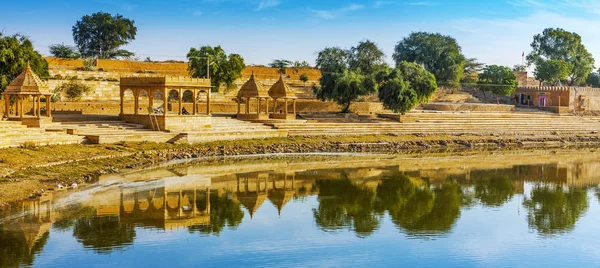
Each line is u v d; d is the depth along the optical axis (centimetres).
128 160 4450
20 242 2414
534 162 5344
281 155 5366
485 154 5931
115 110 6341
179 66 8956
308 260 2327
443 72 9812
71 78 6938
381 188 3856
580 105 9619
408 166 4875
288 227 2806
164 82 5381
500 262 2364
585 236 2761
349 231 2758
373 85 7375
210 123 5756
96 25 9938
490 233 2781
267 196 3494
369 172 4500
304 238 2625
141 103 6750
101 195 3297
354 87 7256
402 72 7506
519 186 4053
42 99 6262
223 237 2605
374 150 6031
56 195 3212
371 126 6862
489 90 10119
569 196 3722
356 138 6359
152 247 2431
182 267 2211
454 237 2698
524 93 10100
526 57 12694
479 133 7294
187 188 3631
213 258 2320
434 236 2708
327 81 7388
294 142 5844
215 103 7106
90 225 2694
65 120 5275
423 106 8700
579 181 4309
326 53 9000
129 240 2511
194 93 5675
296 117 6944
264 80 8769
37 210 2884
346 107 7519
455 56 9988
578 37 12425
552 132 7862
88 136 4819
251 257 2345
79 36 10006
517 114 8506
